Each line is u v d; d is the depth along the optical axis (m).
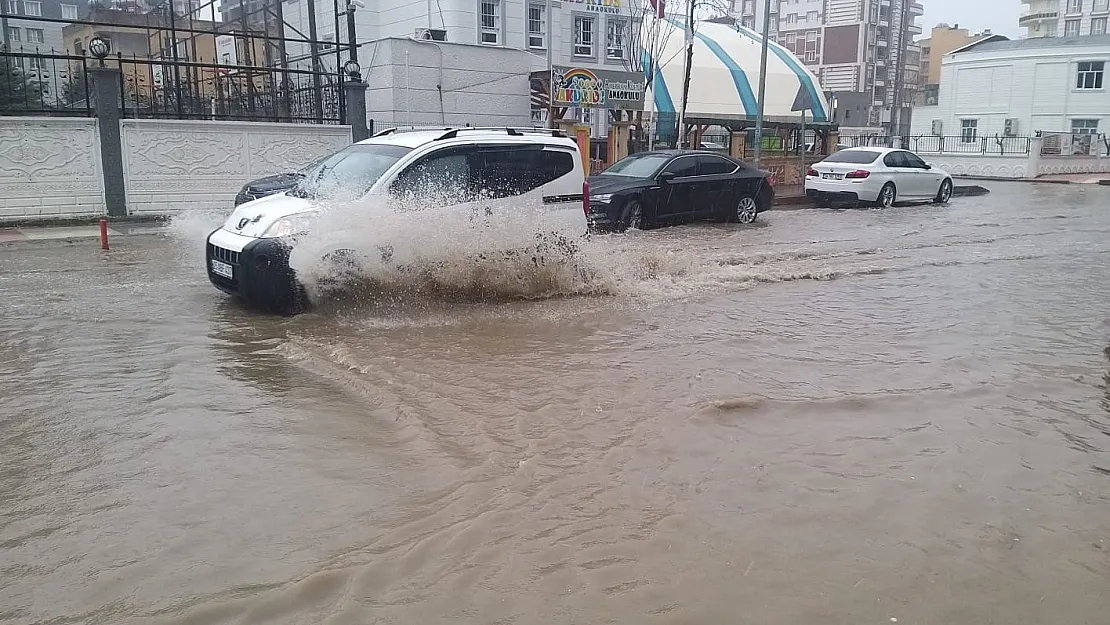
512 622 3.09
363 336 7.24
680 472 4.48
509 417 5.26
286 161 17.92
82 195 15.92
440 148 8.73
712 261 11.75
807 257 12.45
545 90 24.23
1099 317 8.62
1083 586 3.44
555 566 3.49
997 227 16.92
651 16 29.39
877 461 4.70
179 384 5.85
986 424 5.35
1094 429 5.31
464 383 5.95
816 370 6.52
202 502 4.05
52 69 16.42
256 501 4.06
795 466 4.60
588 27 29.53
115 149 16.09
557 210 9.30
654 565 3.52
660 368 6.43
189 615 3.10
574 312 8.39
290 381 5.97
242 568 3.45
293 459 4.57
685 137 28.02
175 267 10.62
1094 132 46.59
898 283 10.45
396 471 4.44
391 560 3.51
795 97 30.62
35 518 3.87
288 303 7.87
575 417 5.28
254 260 7.73
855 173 21.03
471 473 4.41
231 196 17.39
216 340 7.06
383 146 9.01
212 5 23.52
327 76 18.83
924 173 22.42
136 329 7.38
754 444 4.91
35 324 7.51
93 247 12.55
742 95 29.44
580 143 22.31
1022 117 48.97
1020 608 3.27
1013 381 6.31
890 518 4.01
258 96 18.28
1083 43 46.44
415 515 3.94
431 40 22.97
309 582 3.32
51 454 4.60
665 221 16.14
